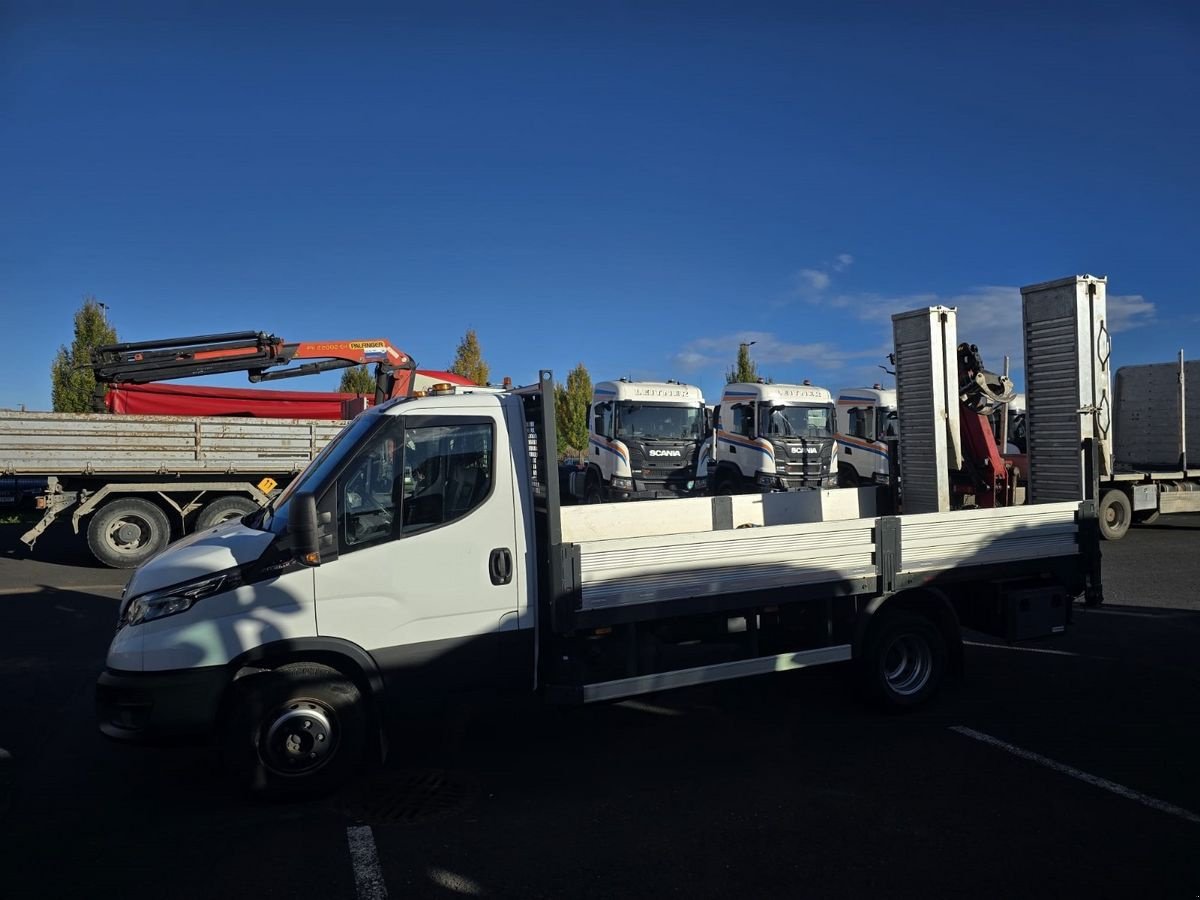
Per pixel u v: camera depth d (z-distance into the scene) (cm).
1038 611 609
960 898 343
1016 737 532
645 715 580
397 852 383
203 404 1528
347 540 440
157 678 412
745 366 4419
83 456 1270
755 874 362
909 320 741
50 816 423
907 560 572
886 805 432
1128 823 410
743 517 714
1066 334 647
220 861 374
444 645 458
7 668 699
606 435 1820
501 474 472
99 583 1121
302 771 430
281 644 427
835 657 554
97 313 2948
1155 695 618
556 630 462
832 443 1909
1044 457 673
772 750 512
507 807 431
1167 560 1263
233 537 457
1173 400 1661
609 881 357
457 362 3975
